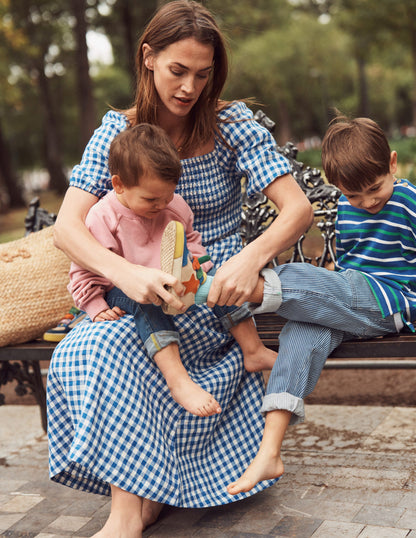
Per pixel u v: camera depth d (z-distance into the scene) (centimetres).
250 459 221
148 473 199
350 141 218
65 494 247
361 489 223
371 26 2111
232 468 220
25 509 237
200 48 213
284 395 203
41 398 309
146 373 208
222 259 238
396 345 215
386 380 348
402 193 225
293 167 293
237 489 192
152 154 197
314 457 255
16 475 268
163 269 195
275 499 224
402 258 228
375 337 225
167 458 205
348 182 218
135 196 204
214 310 225
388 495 217
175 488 203
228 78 231
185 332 218
